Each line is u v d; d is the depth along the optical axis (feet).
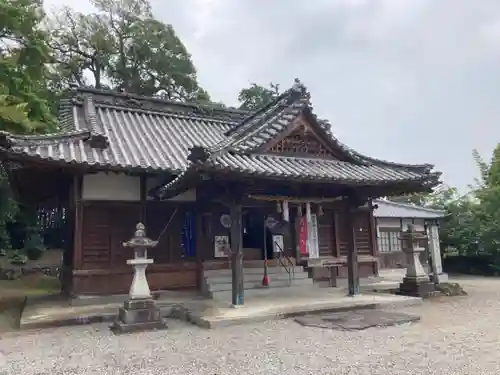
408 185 38.19
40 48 63.36
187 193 41.86
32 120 57.62
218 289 39.55
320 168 35.35
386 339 24.04
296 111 36.83
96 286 37.09
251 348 22.57
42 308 35.01
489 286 56.80
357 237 51.62
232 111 59.52
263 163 32.81
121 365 19.94
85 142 37.91
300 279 45.09
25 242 77.05
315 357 20.44
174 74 127.03
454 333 25.59
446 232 84.69
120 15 130.62
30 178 39.01
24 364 20.52
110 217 38.68
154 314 28.73
